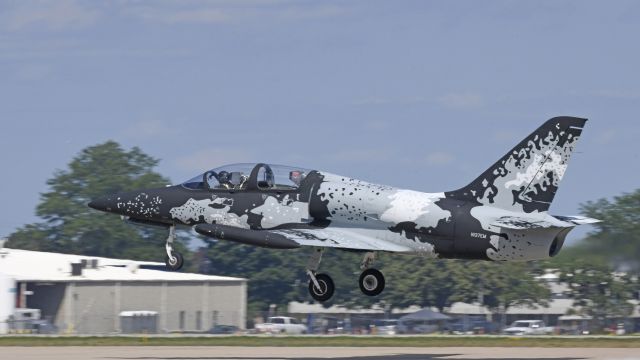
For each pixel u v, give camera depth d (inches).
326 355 4963.1
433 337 6171.3
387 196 4345.5
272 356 4894.2
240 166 4566.9
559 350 5216.5
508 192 4303.6
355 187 4384.8
